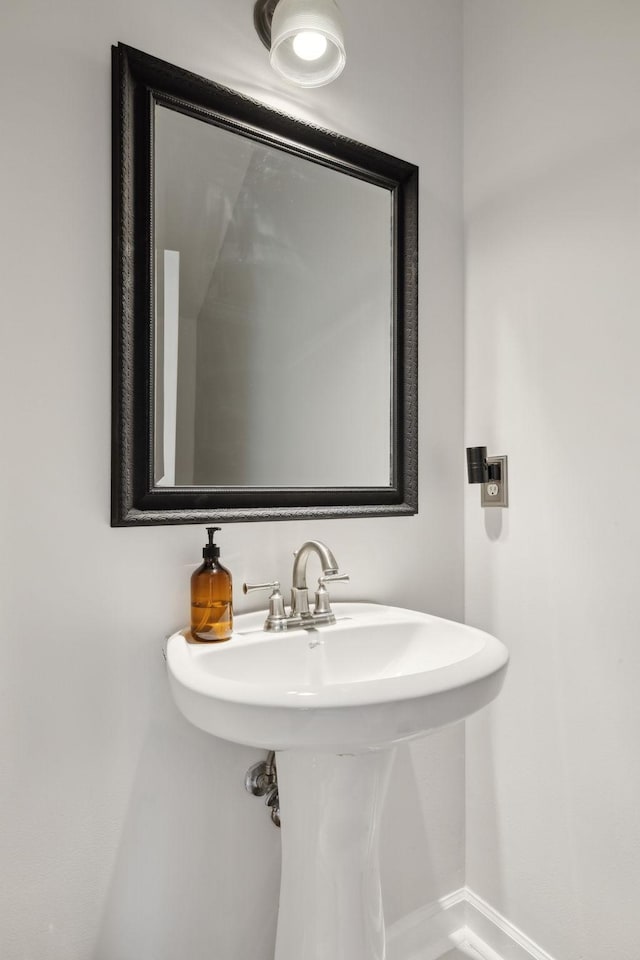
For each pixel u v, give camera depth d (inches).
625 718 41.0
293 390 44.7
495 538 51.4
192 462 39.6
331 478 46.4
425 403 52.3
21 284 33.4
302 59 40.4
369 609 44.9
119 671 36.1
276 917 41.9
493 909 51.0
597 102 43.5
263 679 36.2
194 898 38.7
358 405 47.9
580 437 44.3
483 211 53.1
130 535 36.6
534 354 48.1
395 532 49.9
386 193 50.1
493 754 51.1
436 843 52.0
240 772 40.5
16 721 33.0
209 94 39.8
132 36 37.2
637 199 40.6
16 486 33.1
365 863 35.5
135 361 36.8
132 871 36.4
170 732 37.9
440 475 53.2
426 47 53.2
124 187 36.1
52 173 34.3
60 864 34.1
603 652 42.4
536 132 48.3
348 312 47.6
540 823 47.0
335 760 33.9
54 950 33.9
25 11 33.7
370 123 49.1
